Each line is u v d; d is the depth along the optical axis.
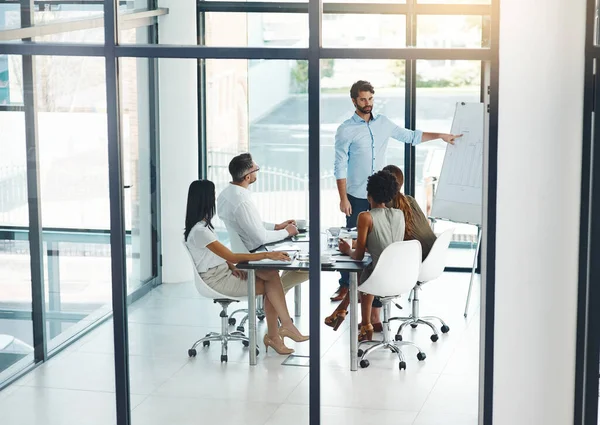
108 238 5.55
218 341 5.62
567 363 4.34
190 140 5.81
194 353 5.55
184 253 5.89
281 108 5.67
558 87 4.14
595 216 4.27
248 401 5.25
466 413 5.16
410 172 7.27
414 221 6.14
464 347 6.07
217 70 5.77
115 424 5.07
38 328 5.53
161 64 5.75
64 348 5.52
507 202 4.23
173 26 5.17
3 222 5.45
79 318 5.55
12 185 5.42
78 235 5.52
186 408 5.17
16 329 5.51
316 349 4.54
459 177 7.08
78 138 5.44
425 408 5.22
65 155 5.46
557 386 4.37
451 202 7.12
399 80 7.36
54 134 5.44
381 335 6.26
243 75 5.71
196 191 5.45
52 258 5.54
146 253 5.88
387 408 5.21
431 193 7.25
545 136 4.18
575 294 4.28
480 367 4.52
